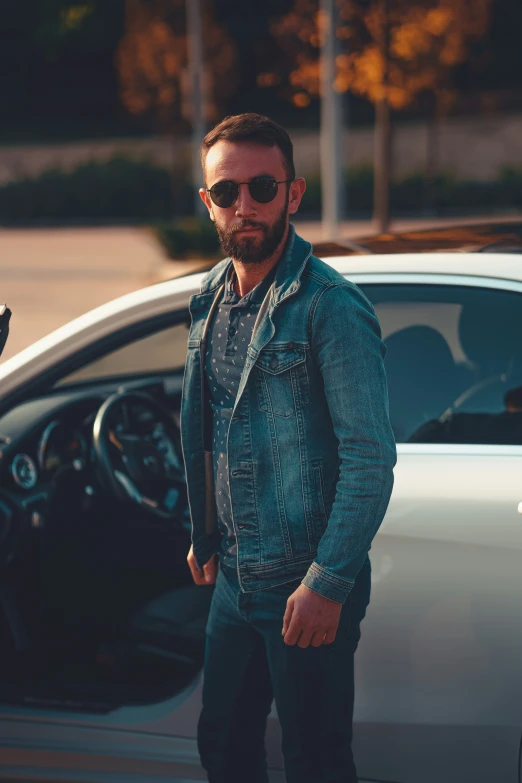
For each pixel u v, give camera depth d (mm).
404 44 11336
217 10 43844
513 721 1982
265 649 1957
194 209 27719
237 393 1798
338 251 2447
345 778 1850
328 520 1765
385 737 2068
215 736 2023
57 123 48688
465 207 24484
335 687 1817
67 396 3041
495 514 1974
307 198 24328
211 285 1907
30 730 2381
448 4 11250
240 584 1832
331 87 11242
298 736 1837
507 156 30375
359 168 26031
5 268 14828
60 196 27828
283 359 1717
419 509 2016
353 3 11383
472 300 2170
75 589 3014
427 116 33938
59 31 46062
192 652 2691
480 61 13031
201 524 1973
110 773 2309
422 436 2170
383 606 2035
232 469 1795
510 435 2088
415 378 2229
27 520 2756
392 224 20812
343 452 1671
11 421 2842
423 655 2018
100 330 2314
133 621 2828
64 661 2725
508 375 2156
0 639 2688
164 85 26281
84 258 15984
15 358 2363
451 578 1991
